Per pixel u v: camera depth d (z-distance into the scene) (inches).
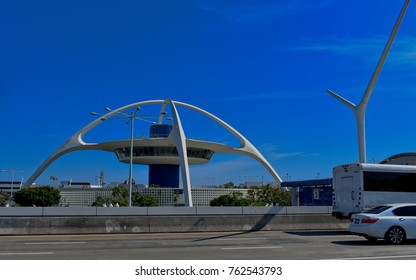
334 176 922.7
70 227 834.8
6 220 810.2
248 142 3949.3
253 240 703.1
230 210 959.6
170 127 3435.0
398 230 640.4
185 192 2773.1
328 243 652.7
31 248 583.2
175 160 3459.6
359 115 1386.6
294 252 532.7
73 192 3248.0
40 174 3708.2
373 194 843.4
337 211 903.1
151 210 909.8
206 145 3437.5
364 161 1371.8
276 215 962.7
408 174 874.1
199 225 901.2
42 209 856.3
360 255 502.9
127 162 3575.3
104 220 855.1
